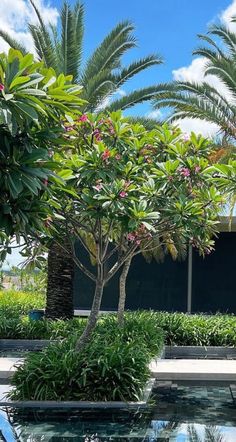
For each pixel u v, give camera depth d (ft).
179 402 27.04
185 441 20.80
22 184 14.17
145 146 29.84
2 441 20.58
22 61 14.60
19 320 48.47
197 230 29.07
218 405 26.50
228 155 49.55
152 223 28.09
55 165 16.01
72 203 25.66
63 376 25.85
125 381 25.93
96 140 28.09
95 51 52.06
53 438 21.06
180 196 27.61
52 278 52.85
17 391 25.79
